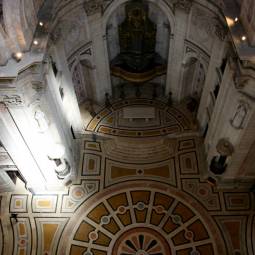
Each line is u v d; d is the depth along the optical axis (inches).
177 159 883.4
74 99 848.9
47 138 692.7
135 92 1048.8
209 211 789.9
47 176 794.2
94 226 780.6
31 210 805.9
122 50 954.1
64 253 748.6
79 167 875.4
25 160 728.3
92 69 915.4
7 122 629.0
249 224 767.1
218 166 792.3
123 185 840.3
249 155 719.1
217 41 698.2
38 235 772.0
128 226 778.2
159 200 812.6
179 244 749.9
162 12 840.9
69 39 774.5
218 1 666.8
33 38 602.2
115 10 837.2
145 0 821.2
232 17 612.1
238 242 745.6
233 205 795.4
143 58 950.4
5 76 529.3
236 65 593.9
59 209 806.5
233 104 625.6
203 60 822.5
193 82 983.6
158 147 908.6
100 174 861.8
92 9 770.2
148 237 761.6
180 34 826.8
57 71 724.7
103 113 1002.1
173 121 974.4
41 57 564.4
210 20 720.3
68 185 842.8
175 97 1013.2
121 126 967.0
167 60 943.7
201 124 910.4
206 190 823.1
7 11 516.7
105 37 859.4
